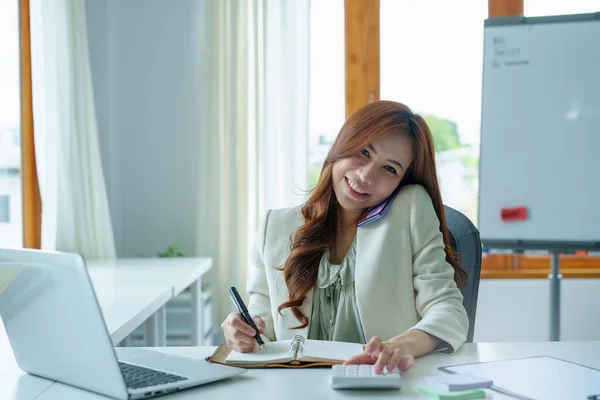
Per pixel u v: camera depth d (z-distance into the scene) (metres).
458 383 0.92
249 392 0.95
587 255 3.45
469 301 1.51
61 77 3.03
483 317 3.32
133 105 3.47
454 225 1.57
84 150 3.12
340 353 1.15
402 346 1.10
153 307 1.83
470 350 1.21
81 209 3.11
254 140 3.36
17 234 3.05
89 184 3.14
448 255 1.44
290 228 1.49
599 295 3.30
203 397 0.92
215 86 3.35
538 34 3.00
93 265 2.79
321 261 1.43
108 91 3.43
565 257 3.47
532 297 3.31
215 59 3.35
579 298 3.31
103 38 3.41
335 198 1.45
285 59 3.32
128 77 3.47
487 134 3.04
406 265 1.38
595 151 2.96
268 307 1.51
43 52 2.95
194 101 3.46
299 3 3.34
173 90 3.46
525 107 3.01
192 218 3.48
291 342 1.23
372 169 1.36
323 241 1.42
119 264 2.83
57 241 3.06
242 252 3.34
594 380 0.98
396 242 1.38
